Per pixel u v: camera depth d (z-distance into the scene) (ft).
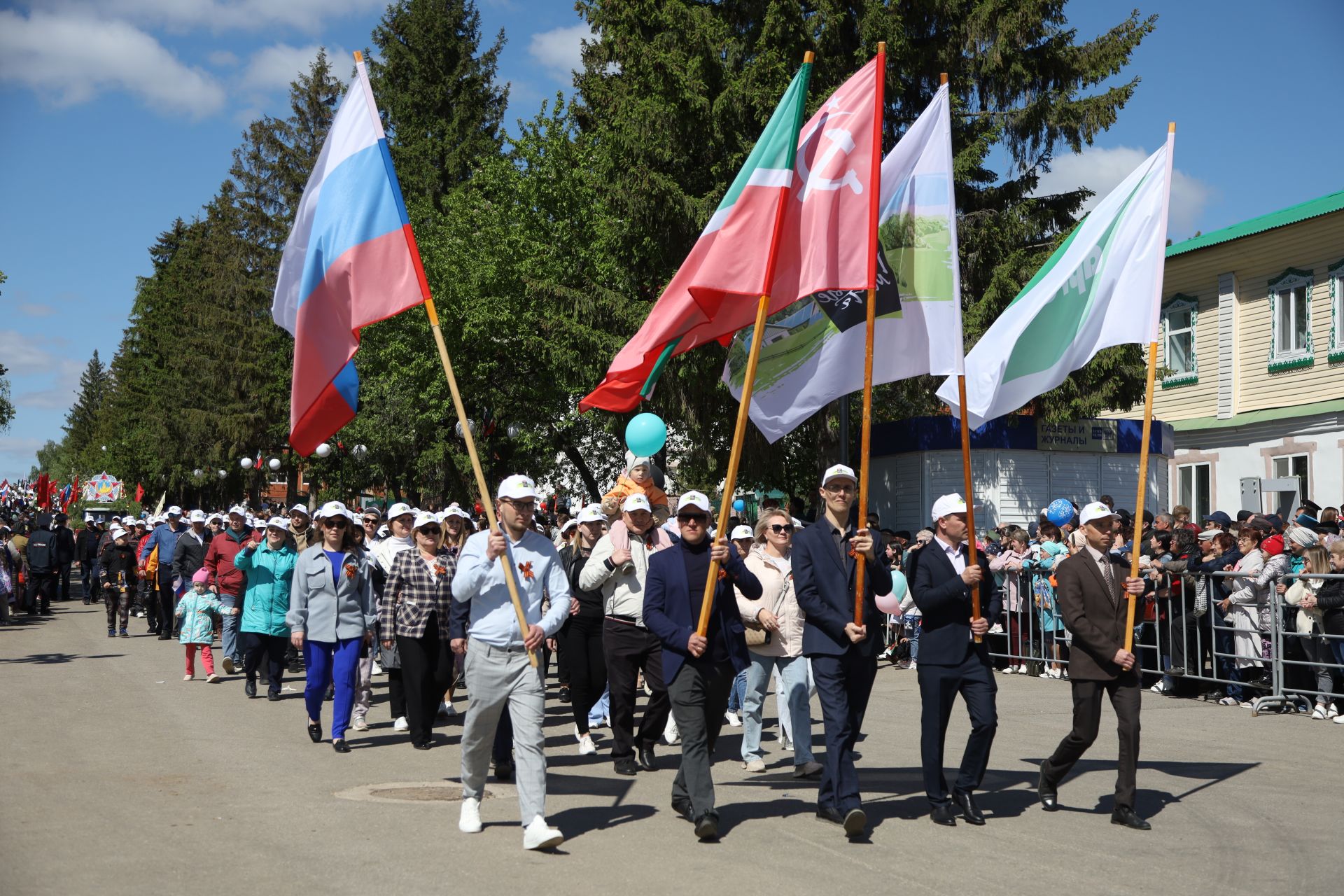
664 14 75.15
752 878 19.90
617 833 23.29
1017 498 71.87
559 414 113.60
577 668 33.06
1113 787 27.96
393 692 37.24
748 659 24.44
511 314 106.42
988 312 72.38
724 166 73.36
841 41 75.97
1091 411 72.08
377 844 22.06
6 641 65.87
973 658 24.58
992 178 83.87
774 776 30.04
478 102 149.28
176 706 40.91
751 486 83.82
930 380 75.92
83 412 401.70
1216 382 89.66
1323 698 37.93
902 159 28.45
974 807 24.36
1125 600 25.09
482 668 22.72
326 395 28.50
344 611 33.53
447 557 34.53
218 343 166.30
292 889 18.92
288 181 169.07
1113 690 24.72
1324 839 22.77
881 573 24.98
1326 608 37.78
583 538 33.63
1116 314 27.96
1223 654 41.24
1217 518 49.75
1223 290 88.94
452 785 28.14
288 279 28.96
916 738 35.35
